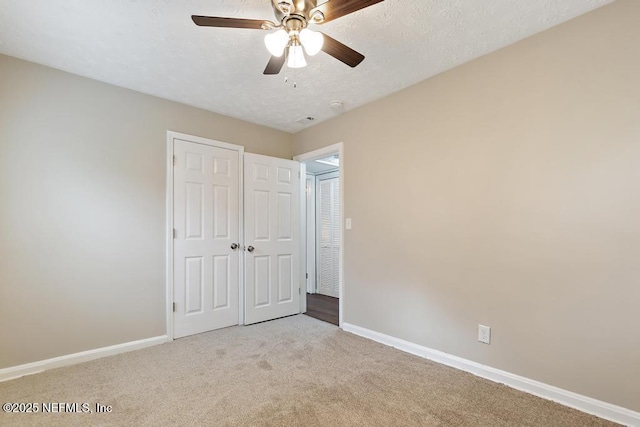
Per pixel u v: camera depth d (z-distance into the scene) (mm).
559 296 1925
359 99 3047
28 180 2318
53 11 1790
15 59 2289
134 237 2783
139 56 2277
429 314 2574
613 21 1764
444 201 2498
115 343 2654
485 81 2277
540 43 2021
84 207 2545
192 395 1987
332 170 5309
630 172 1708
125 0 1706
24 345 2271
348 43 2125
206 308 3203
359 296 3162
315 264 5539
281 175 3840
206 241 3223
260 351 2703
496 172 2209
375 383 2137
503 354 2146
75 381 2168
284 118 3547
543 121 2006
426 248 2611
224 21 1545
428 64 2410
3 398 1952
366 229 3113
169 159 3004
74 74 2529
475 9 1789
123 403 1898
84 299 2521
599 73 1808
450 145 2471
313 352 2684
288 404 1886
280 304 3768
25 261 2291
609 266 1759
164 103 3004
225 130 3438
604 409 1752
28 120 2328
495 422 1717
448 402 1907
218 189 3332
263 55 2264
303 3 1486
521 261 2080
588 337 1817
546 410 1824
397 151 2854
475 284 2301
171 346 2811
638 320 1670
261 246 3615
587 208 1837
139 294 2793
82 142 2549
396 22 1904
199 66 2418
